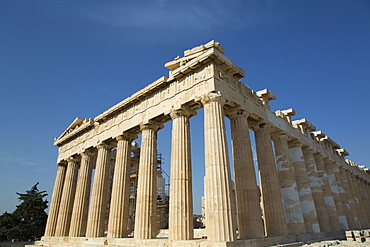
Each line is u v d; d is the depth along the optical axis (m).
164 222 44.16
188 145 22.84
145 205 23.97
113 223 26.11
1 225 49.09
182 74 24.11
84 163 34.75
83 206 32.78
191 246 17.67
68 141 40.50
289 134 30.98
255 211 20.94
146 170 25.20
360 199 49.66
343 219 36.22
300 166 31.52
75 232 31.41
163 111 25.16
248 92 26.19
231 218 17.67
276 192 24.81
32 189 55.06
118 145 29.67
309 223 28.78
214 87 21.06
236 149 23.00
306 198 29.94
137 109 28.86
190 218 20.39
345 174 44.50
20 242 45.53
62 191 39.91
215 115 20.53
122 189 27.52
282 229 23.47
